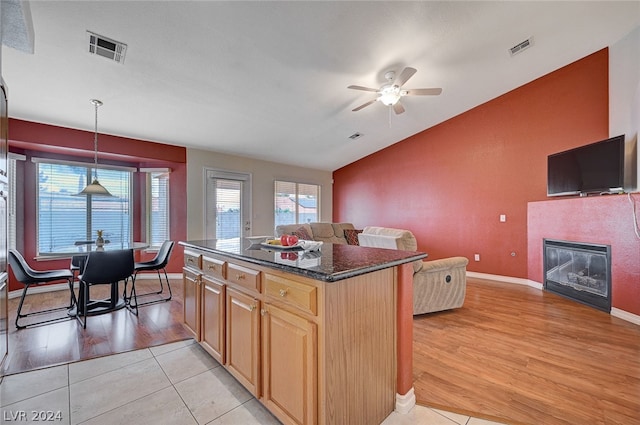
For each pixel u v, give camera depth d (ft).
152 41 7.95
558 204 12.14
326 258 5.15
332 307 4.04
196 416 5.10
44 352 7.42
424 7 8.16
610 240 9.95
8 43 6.04
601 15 9.58
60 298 12.14
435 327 9.01
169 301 11.84
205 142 15.62
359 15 8.02
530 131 13.83
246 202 18.76
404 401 5.22
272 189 20.27
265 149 17.79
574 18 9.64
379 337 4.90
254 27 7.89
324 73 10.52
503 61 11.70
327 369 3.99
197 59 8.91
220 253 6.28
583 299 11.02
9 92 9.55
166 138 14.62
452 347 7.66
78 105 10.77
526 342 7.91
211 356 7.20
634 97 10.02
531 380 6.13
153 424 4.91
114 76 9.22
